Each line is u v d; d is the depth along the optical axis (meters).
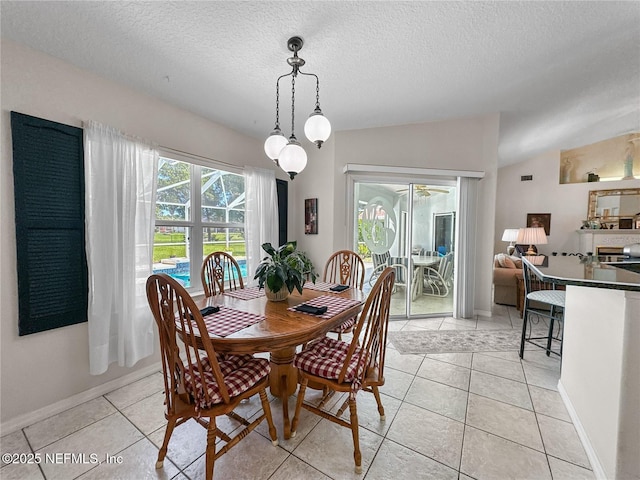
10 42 1.62
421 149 3.56
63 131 1.83
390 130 3.52
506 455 1.47
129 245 2.10
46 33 1.59
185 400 1.33
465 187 3.55
